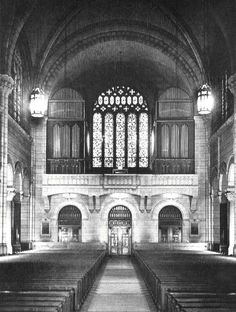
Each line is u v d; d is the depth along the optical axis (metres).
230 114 36.50
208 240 43.53
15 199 38.50
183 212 45.09
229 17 33.53
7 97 32.84
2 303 9.52
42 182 43.50
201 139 44.16
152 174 43.38
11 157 35.53
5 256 31.03
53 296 10.77
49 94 43.56
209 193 43.56
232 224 36.91
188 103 44.44
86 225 45.25
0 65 32.72
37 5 36.22
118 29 42.03
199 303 9.68
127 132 47.69
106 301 17.09
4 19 32.84
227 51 37.47
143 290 20.25
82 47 42.25
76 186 43.22
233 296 10.84
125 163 47.31
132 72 48.34
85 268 20.27
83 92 48.06
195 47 40.44
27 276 16.44
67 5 38.53
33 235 43.59
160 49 42.25
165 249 43.03
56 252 37.62
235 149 32.62
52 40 40.72
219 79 40.59
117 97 48.06
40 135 44.06
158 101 44.66
